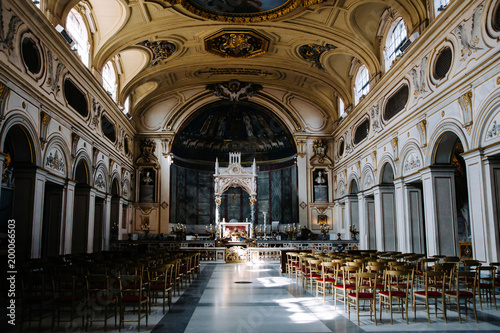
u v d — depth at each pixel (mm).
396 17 18125
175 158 30359
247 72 26438
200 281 14148
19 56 12164
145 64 22844
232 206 33031
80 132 17594
